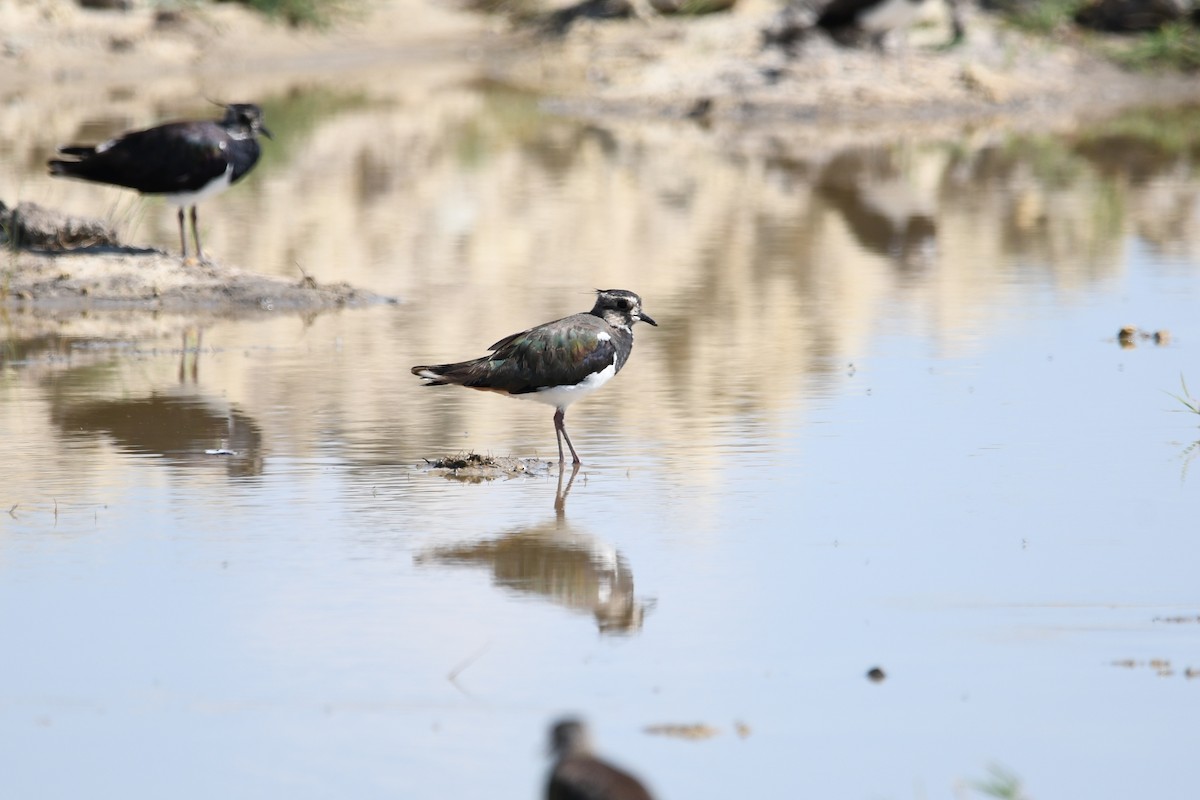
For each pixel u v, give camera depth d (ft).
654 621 31.91
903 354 55.52
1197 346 56.18
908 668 29.68
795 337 58.18
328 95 124.36
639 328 59.67
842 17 127.95
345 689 28.76
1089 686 28.96
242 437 45.44
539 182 91.71
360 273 69.21
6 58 127.44
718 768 25.94
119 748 26.73
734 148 106.83
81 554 35.58
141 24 136.77
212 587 33.68
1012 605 32.65
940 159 102.73
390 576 34.37
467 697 28.48
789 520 38.17
